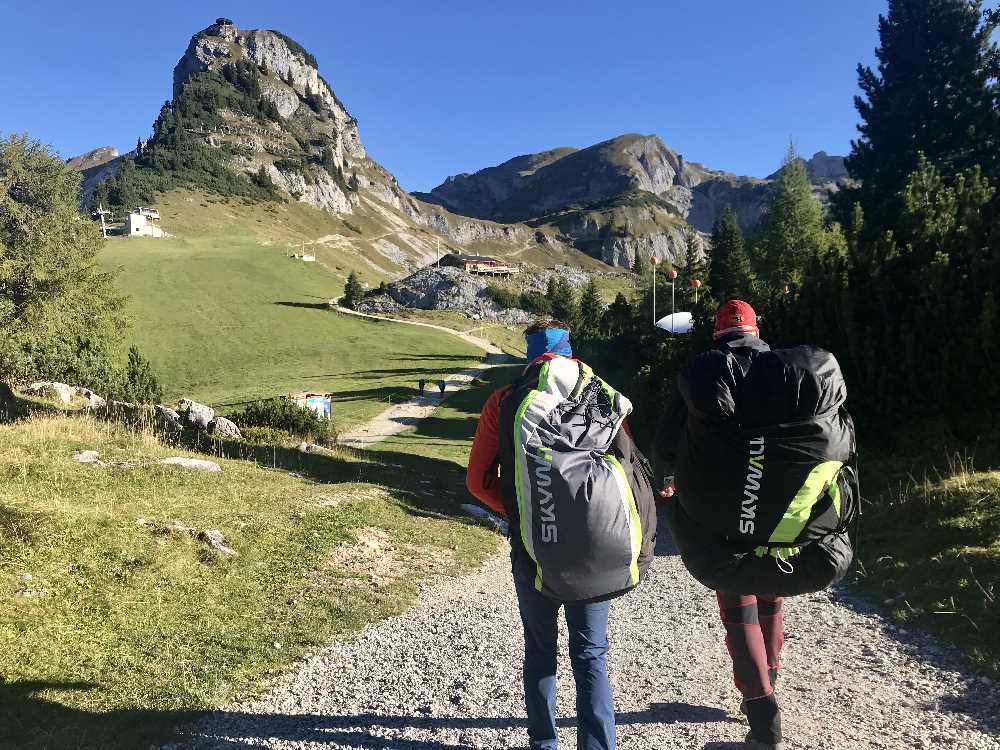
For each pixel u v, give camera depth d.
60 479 9.31
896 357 12.27
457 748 3.44
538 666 2.83
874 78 45.34
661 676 4.55
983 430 11.11
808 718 3.65
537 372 2.76
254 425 21.72
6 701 4.07
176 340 78.00
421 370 68.31
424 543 9.98
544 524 2.51
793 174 56.44
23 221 28.72
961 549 6.84
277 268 134.88
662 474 3.12
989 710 3.74
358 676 4.81
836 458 2.69
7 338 24.17
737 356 2.83
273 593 6.92
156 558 6.94
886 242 13.80
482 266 142.00
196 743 3.61
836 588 7.17
